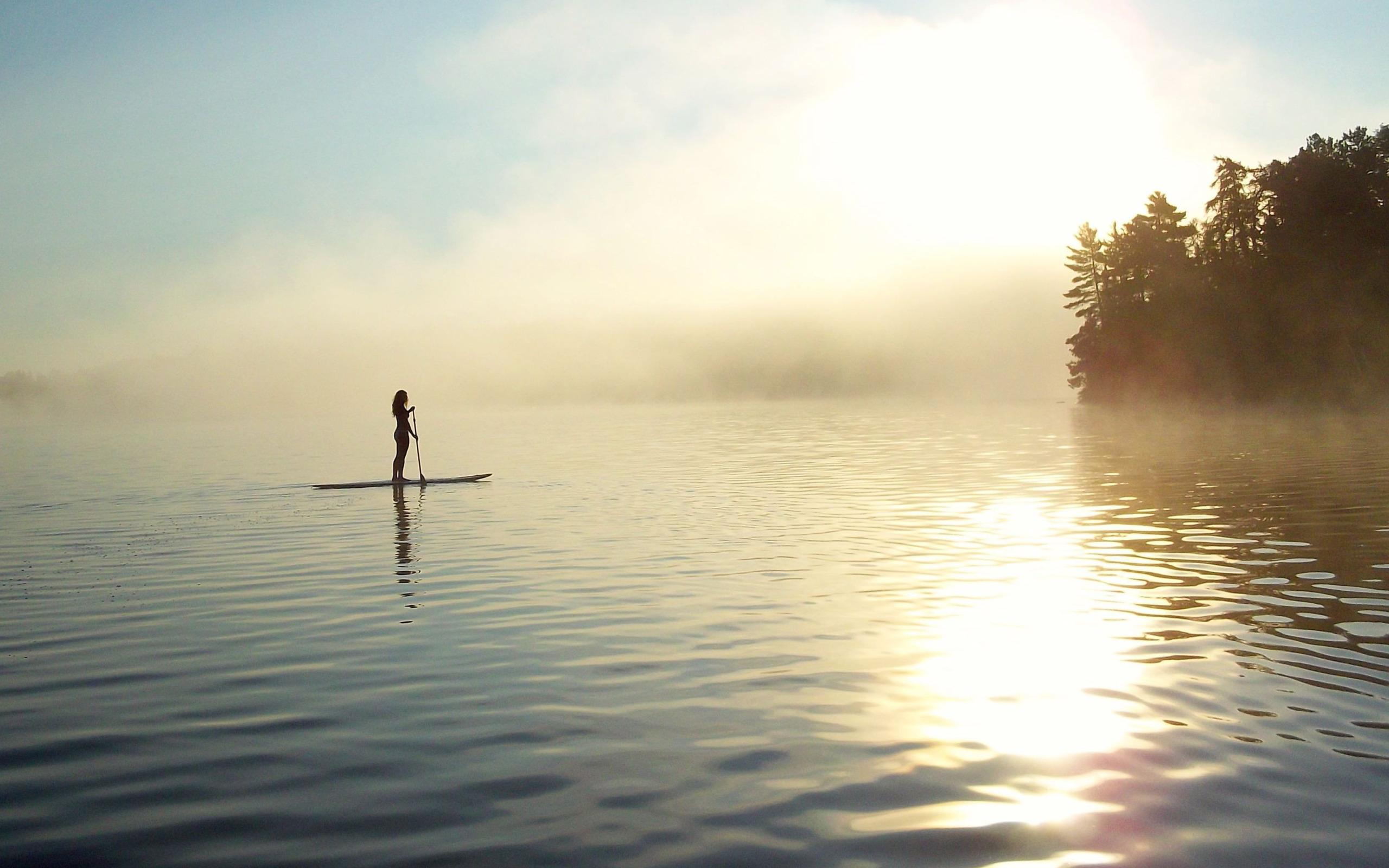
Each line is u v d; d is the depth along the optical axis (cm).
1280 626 868
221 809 516
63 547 1496
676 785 536
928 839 468
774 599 1027
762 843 464
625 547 1416
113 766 581
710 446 4116
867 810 500
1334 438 3462
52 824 500
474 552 1397
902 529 1544
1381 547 1258
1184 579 1086
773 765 563
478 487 2422
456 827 487
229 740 625
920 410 9075
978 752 580
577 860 448
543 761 577
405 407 2483
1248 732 606
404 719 659
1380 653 777
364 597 1083
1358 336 6347
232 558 1371
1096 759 567
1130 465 2602
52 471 3347
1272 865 437
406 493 2308
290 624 959
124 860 459
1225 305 7381
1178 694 684
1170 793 517
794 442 4309
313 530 1661
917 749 588
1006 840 466
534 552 1384
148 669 798
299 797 530
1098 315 9419
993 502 1880
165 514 1931
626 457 3588
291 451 4484
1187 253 8531
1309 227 6562
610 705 682
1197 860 443
